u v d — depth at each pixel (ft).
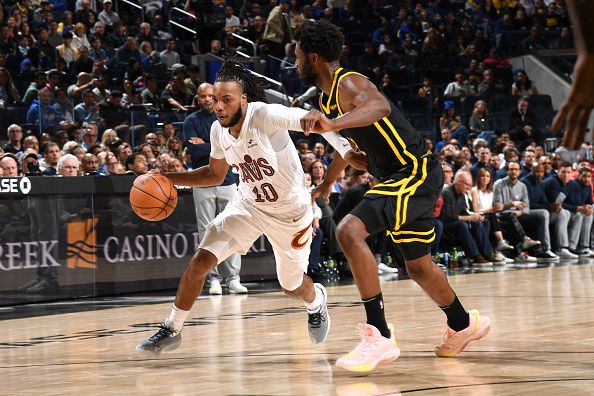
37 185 29.96
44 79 46.50
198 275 16.58
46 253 30.42
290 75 51.75
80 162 34.53
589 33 5.29
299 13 68.18
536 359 15.37
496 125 61.82
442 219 43.50
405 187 14.98
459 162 48.91
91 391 13.73
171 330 16.75
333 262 38.91
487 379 13.50
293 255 17.02
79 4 59.62
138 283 33.14
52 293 30.60
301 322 22.58
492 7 80.07
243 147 15.79
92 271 31.76
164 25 62.34
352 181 39.22
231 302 28.76
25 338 21.40
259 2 68.69
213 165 17.34
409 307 25.09
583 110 5.67
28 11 55.57
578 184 49.98
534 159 51.42
